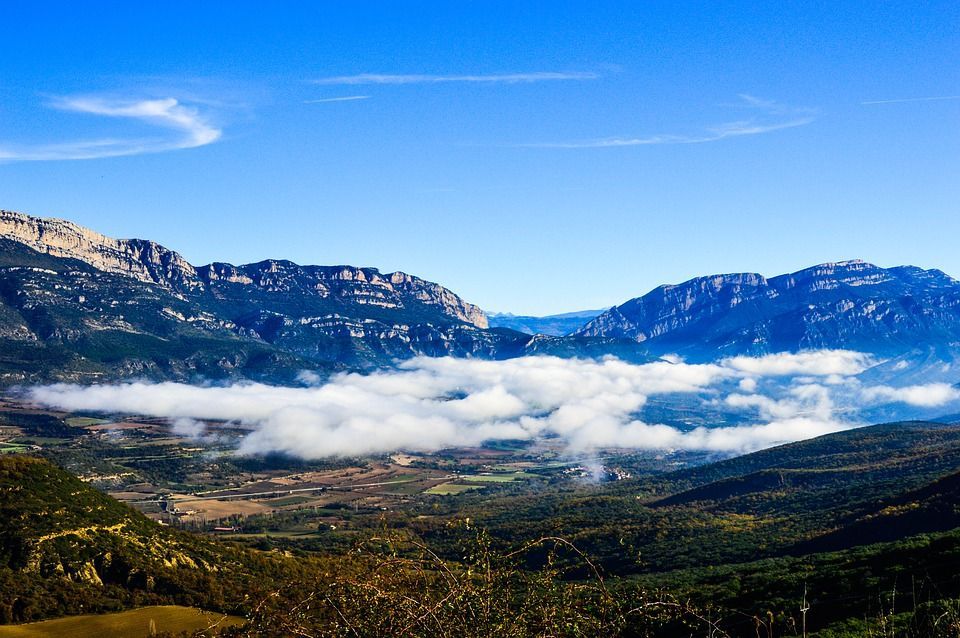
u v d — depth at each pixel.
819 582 76.44
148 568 90.94
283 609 19.17
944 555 74.12
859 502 156.25
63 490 109.25
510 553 21.34
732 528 156.75
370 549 20.56
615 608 21.70
